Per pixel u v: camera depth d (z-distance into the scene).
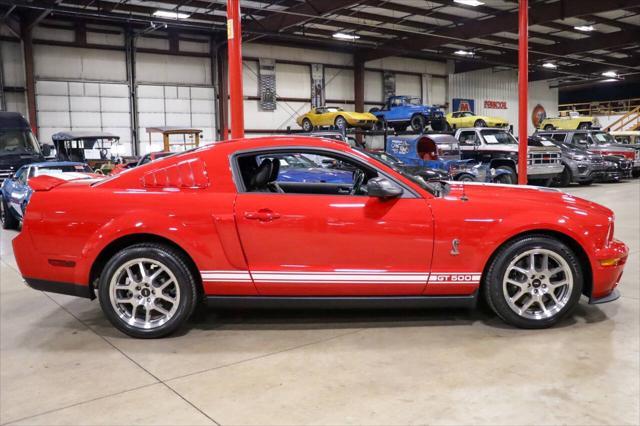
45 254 3.81
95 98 21.56
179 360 3.41
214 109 24.72
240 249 3.68
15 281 5.71
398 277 3.69
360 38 26.94
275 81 26.23
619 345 3.50
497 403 2.74
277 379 3.09
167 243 3.76
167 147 17.48
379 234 3.66
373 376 3.10
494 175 14.61
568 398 2.78
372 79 30.03
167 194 3.78
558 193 4.14
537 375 3.06
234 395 2.90
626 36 25.84
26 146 14.20
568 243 3.88
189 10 20.94
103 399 2.88
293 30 24.45
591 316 4.11
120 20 20.83
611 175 17.36
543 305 3.79
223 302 3.78
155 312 3.84
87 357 3.50
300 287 3.71
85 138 15.52
